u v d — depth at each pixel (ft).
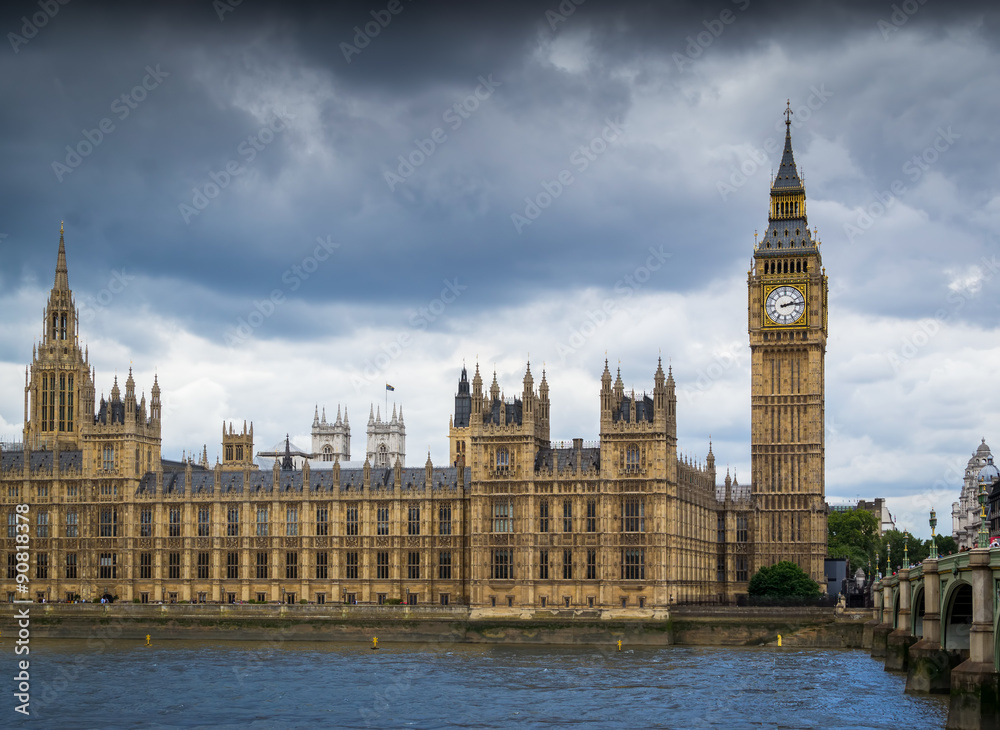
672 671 542.16
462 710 450.71
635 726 418.51
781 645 650.02
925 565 457.27
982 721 355.56
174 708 460.55
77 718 443.73
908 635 539.70
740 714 433.89
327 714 446.60
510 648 643.45
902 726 405.80
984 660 361.10
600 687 497.46
